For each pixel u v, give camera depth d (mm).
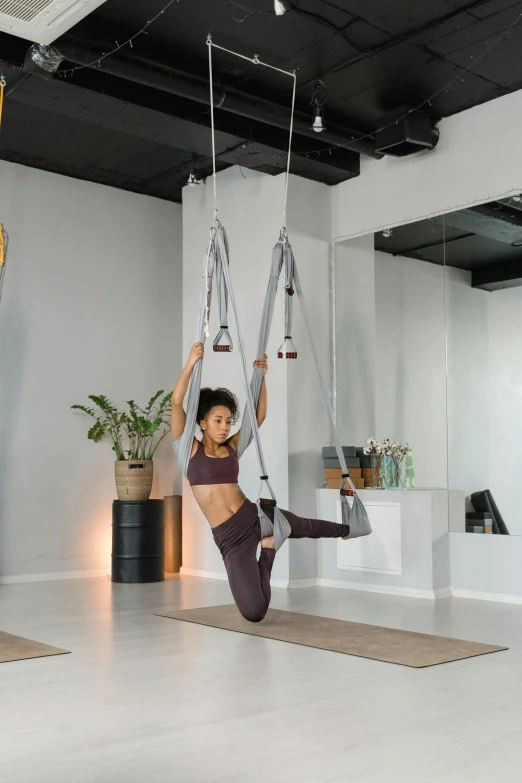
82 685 3668
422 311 6715
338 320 7320
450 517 6445
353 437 7113
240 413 7305
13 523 7383
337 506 6926
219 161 7453
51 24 4309
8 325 7473
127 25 5246
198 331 4879
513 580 6035
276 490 6988
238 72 5883
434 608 5816
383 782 2492
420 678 3805
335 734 2963
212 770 2596
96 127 6820
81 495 7832
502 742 2879
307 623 5211
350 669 3982
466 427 6348
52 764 2648
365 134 6883
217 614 5539
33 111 6492
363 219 7223
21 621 5332
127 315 8320
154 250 8602
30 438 7539
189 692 3547
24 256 7613
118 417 8125
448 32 5336
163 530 7504
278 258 5188
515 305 6129
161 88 5586
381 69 5828
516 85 6102
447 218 6605
